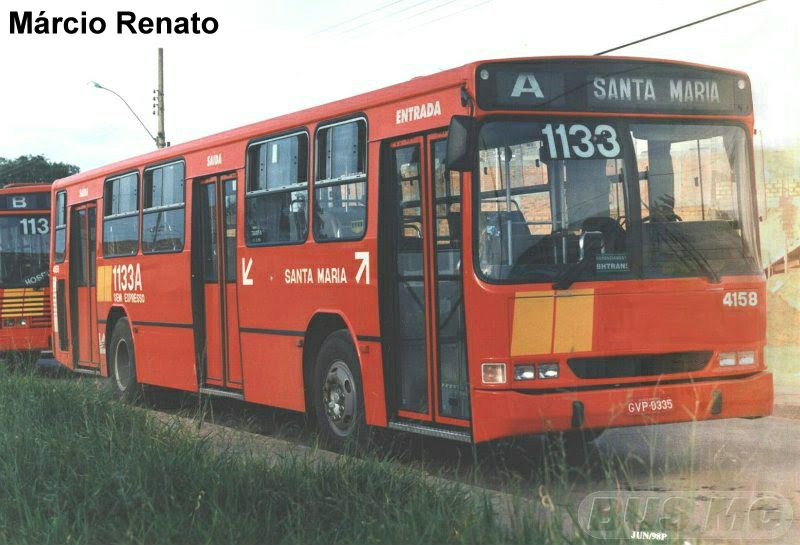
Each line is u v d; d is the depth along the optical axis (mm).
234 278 12273
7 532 6590
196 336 13031
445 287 8805
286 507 6641
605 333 8266
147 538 6266
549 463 9227
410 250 9297
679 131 8727
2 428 9656
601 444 10281
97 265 16156
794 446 9938
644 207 8516
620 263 8383
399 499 6555
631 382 8289
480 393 8188
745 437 10578
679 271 8516
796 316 15781
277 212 11344
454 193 8688
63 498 7125
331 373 10359
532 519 5676
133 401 12445
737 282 8680
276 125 11406
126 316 15141
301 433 11680
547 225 8305
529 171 8367
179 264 13414
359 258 9844
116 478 7238
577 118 8492
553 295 8180
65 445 8570
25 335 21250
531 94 8445
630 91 8641
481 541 5617
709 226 8695
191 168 13211
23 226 21484
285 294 11133
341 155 10234
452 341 8719
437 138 8930
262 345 11602
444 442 10633
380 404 9555
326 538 6121
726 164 8867
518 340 8102
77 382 12742
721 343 8594
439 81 8828
